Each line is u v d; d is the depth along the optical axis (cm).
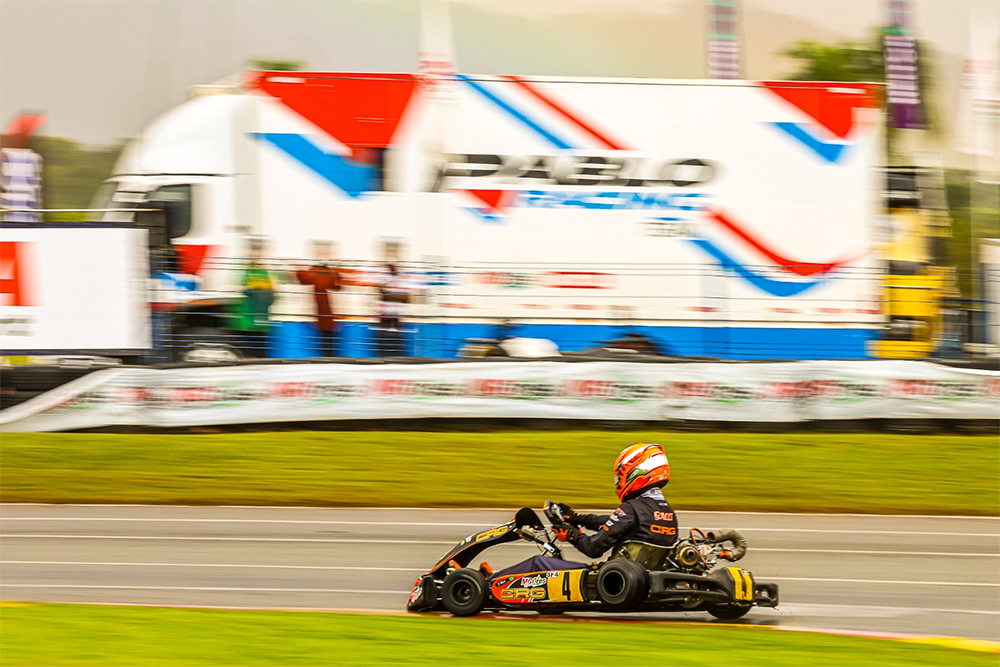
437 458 4734
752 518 3969
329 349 5512
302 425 5203
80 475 4447
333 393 5219
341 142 5525
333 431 5188
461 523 3806
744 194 5556
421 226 5534
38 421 5128
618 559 2359
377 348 5516
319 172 5538
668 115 5550
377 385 5228
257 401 5188
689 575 2348
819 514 4044
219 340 5462
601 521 2509
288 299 5500
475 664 1861
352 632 2167
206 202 5550
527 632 2206
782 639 2236
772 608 2688
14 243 5119
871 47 7094
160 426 5141
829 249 5569
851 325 5559
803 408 5234
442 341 5534
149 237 5216
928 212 5656
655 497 2469
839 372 5241
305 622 2291
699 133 5550
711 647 2084
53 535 3600
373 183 5538
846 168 5569
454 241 5541
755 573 3162
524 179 5534
